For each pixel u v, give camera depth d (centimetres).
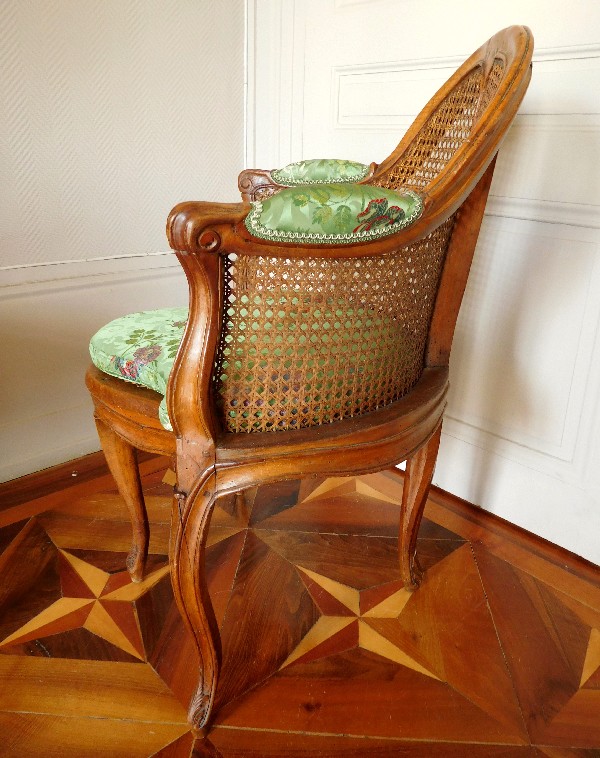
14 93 122
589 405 117
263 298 69
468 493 141
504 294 126
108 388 89
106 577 113
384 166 109
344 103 146
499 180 121
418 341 92
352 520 133
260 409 75
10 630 99
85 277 144
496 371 131
